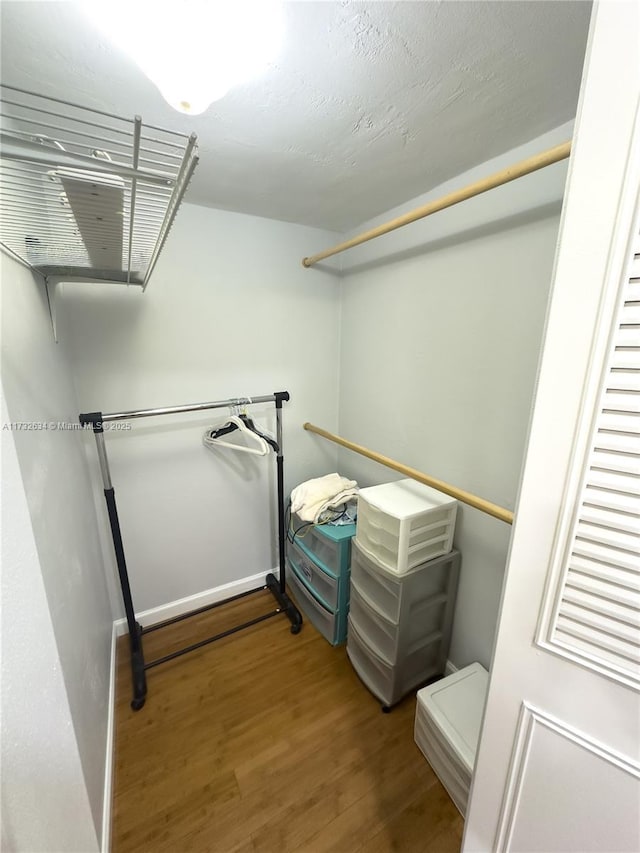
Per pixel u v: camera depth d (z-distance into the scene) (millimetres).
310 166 1247
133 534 1774
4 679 537
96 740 1068
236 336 1831
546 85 855
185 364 1731
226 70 595
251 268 1799
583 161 524
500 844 810
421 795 1166
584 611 620
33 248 871
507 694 737
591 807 673
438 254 1438
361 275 1901
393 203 1584
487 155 1179
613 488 564
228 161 1216
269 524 2178
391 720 1411
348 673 1625
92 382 1550
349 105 926
